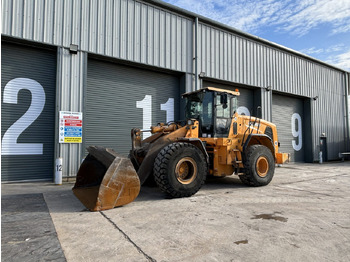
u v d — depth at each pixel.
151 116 9.85
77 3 8.07
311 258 2.47
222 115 6.18
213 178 7.96
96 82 8.75
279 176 8.61
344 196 5.25
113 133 9.00
